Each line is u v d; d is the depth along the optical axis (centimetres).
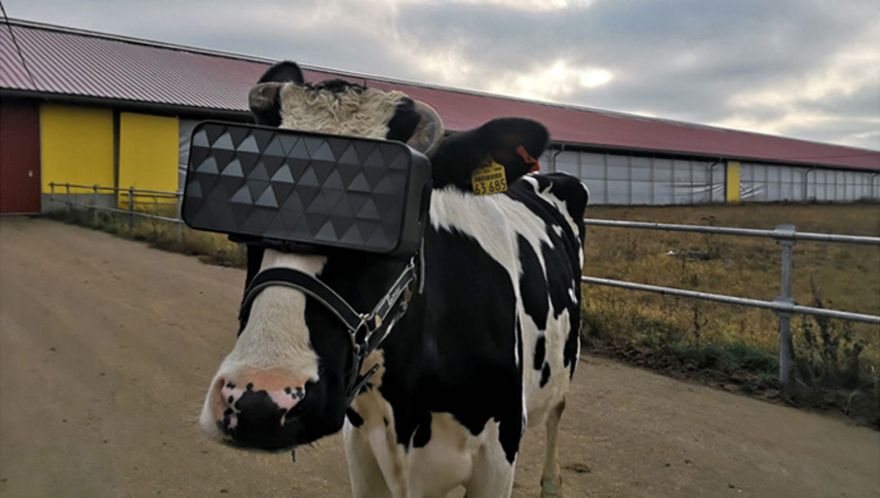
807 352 508
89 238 1345
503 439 216
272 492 341
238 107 2262
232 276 933
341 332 149
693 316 658
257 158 157
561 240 328
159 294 802
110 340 605
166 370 527
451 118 3203
